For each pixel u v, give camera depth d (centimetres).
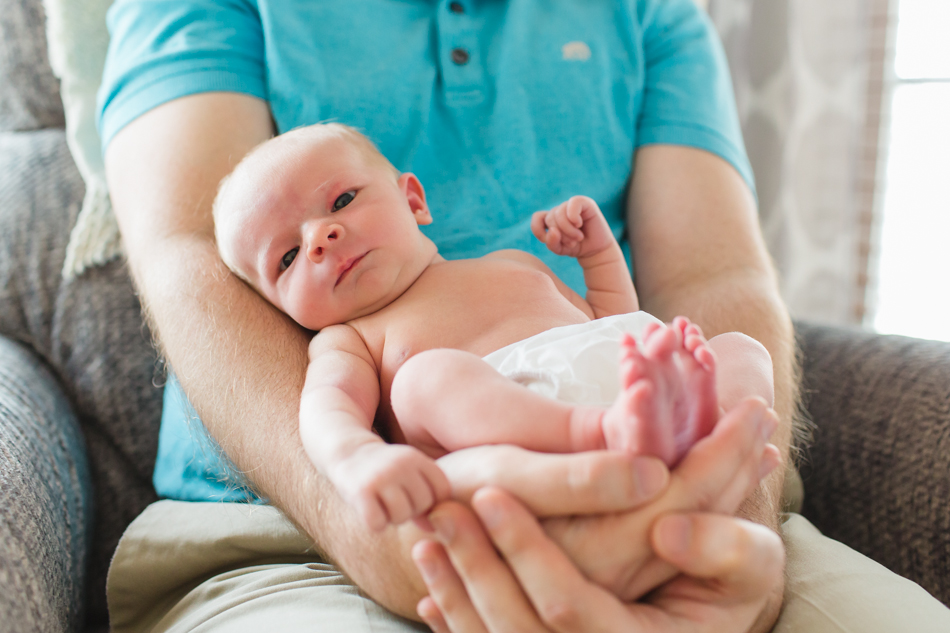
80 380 99
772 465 49
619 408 42
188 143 85
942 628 54
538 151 96
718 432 45
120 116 91
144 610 77
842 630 55
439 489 44
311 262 65
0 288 100
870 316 190
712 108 104
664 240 96
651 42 108
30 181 107
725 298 86
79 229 102
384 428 64
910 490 78
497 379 51
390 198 70
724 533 42
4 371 87
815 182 183
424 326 64
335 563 61
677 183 98
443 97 97
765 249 98
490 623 45
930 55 187
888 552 80
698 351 44
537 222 77
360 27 95
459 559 45
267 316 71
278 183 68
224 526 76
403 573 54
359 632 56
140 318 102
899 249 197
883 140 183
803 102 179
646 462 42
